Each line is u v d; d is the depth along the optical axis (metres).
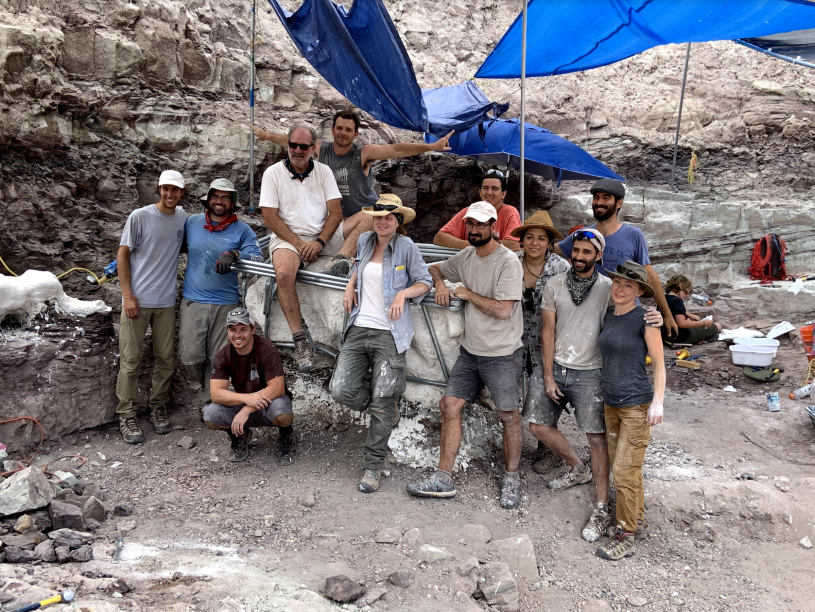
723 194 10.80
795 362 7.46
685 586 3.86
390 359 4.41
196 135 7.40
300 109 8.69
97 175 6.57
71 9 6.61
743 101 11.62
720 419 5.98
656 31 6.51
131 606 2.89
